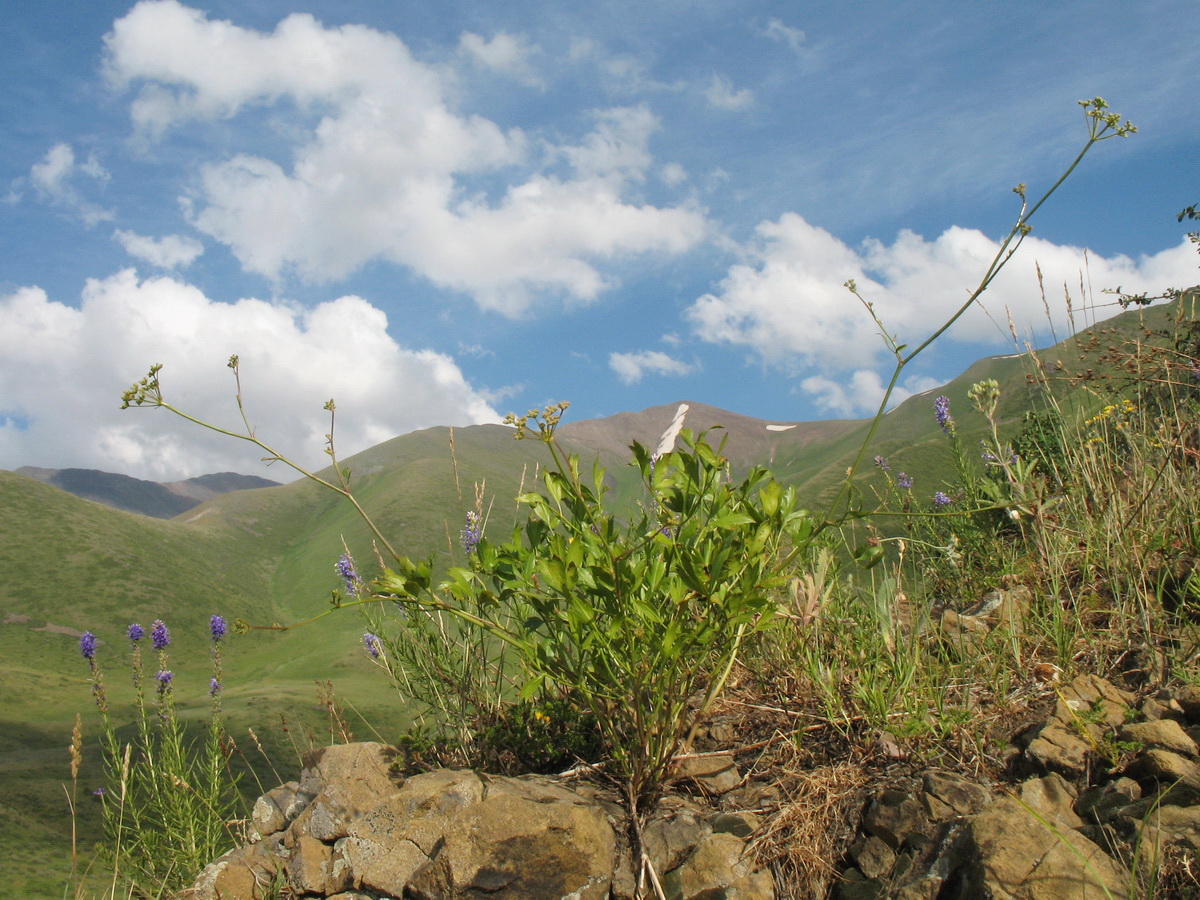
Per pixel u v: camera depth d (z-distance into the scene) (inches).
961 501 178.7
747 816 101.6
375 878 100.7
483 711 130.4
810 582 125.9
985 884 76.9
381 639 136.4
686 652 104.0
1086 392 179.9
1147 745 92.4
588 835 98.9
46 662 2158.0
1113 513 140.8
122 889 132.2
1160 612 121.3
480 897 93.0
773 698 126.1
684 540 100.8
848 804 99.6
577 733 124.8
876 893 88.7
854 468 106.4
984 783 97.0
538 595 104.0
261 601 2965.1
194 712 987.9
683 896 92.7
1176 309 163.3
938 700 108.5
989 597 151.3
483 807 99.9
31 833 550.9
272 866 111.2
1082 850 78.1
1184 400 157.1
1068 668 115.4
